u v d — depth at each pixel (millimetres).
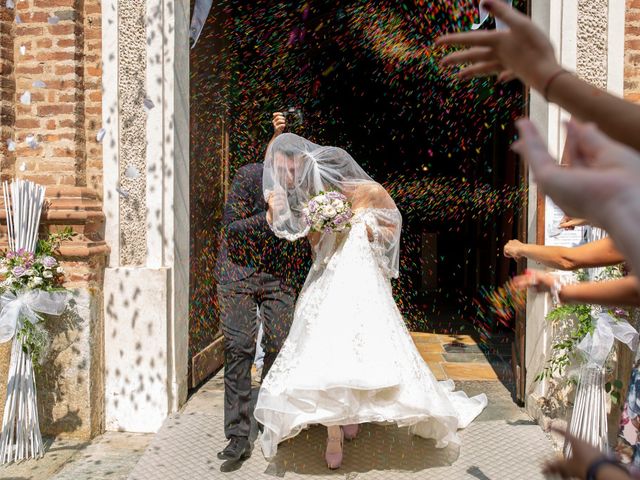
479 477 3193
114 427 4016
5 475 3355
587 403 3156
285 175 3371
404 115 10164
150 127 3906
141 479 3223
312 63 9531
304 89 9430
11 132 3848
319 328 3252
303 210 3326
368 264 3357
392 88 10047
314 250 3574
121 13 3891
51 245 3732
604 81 3691
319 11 8672
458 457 3426
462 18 5523
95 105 3932
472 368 5336
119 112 3922
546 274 1488
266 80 7488
